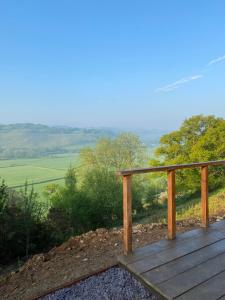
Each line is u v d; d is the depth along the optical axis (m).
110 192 14.78
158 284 2.43
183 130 20.91
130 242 3.12
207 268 2.70
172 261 2.87
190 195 20.44
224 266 2.74
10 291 2.93
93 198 14.27
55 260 3.72
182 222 5.07
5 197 6.44
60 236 7.52
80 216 12.34
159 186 20.02
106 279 2.75
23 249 6.45
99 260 3.44
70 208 12.04
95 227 13.62
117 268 2.95
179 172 19.81
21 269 3.58
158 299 2.37
